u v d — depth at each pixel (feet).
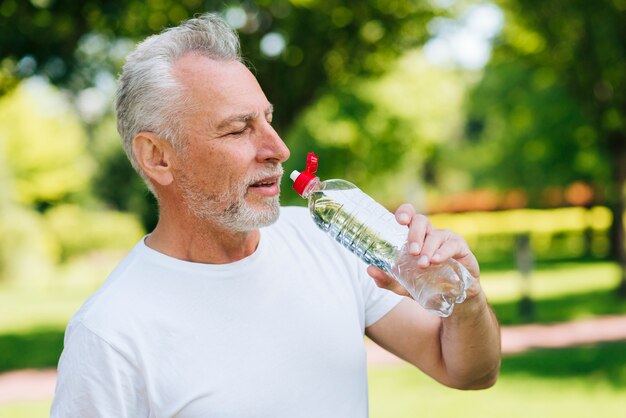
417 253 5.65
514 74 63.82
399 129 70.13
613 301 45.11
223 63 6.03
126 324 5.89
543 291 52.19
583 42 44.73
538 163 73.97
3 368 32.83
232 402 5.90
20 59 34.12
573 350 30.04
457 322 6.17
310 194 6.53
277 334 6.10
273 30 36.86
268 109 6.17
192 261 6.21
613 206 65.26
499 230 94.84
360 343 6.42
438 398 22.93
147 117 6.09
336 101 66.13
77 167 110.63
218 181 5.96
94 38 35.24
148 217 85.66
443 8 39.52
